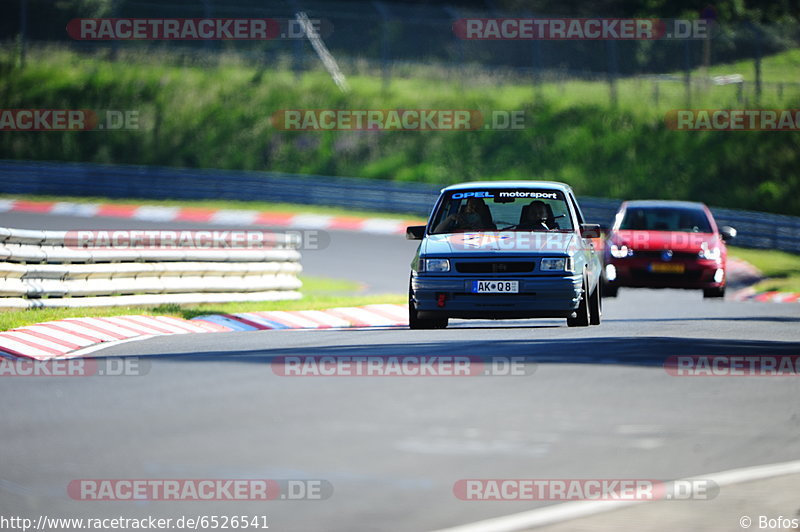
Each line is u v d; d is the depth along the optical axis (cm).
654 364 3600
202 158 16512
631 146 15812
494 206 11006
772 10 19538
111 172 14962
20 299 5378
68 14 19638
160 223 12925
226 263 6706
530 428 2525
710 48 19300
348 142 16525
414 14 19875
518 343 4128
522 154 15988
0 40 19350
